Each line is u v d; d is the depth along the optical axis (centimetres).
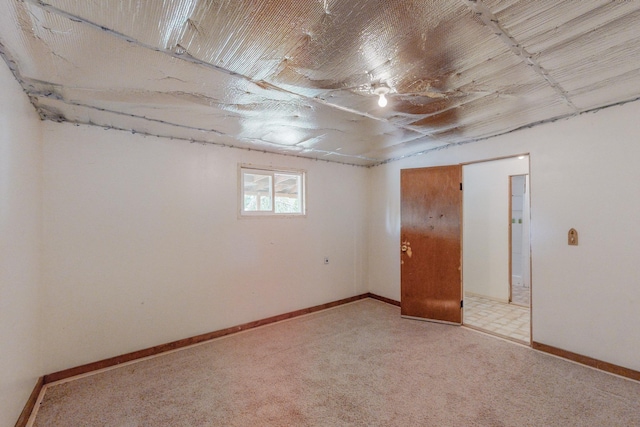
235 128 283
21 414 187
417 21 136
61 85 188
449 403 208
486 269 480
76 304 252
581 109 252
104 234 266
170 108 229
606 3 125
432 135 321
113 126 268
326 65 172
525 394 217
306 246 412
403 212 395
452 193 362
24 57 156
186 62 165
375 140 338
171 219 303
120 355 271
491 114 259
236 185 350
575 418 191
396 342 312
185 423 192
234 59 163
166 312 298
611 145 243
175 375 250
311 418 195
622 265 238
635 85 207
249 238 358
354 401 212
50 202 241
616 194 241
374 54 161
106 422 193
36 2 116
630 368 234
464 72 183
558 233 274
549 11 129
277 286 381
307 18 131
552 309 278
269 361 273
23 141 192
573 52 163
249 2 121
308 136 315
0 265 154
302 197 414
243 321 350
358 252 477
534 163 290
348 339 321
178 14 127
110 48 150
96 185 263
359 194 479
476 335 329
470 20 135
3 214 158
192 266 315
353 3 123
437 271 370
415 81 194
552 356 275
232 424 190
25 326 196
